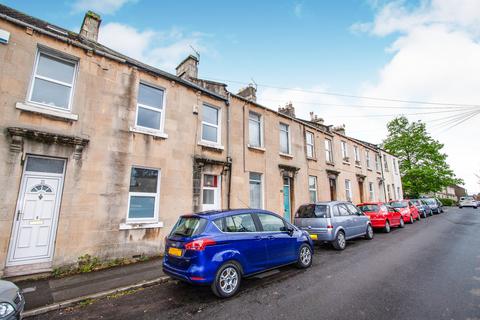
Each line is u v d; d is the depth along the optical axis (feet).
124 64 26.76
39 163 21.20
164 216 27.30
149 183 27.32
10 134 19.47
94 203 22.80
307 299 15.06
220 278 15.56
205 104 34.68
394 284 17.03
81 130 22.99
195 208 29.99
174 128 29.78
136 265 22.88
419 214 66.08
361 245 31.24
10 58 20.31
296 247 21.36
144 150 26.81
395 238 35.47
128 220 25.07
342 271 20.53
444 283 16.85
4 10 24.09
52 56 23.09
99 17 30.42
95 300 15.64
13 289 11.59
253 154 39.01
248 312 13.58
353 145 67.05
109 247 23.04
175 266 15.96
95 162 23.35
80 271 20.92
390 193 83.46
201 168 31.50
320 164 52.49
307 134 51.62
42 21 27.94
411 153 112.68
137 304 14.98
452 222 53.06
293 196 44.75
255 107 41.27
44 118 21.29
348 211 32.71
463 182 107.24
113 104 25.34
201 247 15.17
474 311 12.76
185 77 38.83
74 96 23.20
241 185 36.27
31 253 19.83
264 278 19.35
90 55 24.57
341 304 14.16
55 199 21.49
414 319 12.21
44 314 13.76
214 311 13.82
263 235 18.79
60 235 20.76
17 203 19.67
